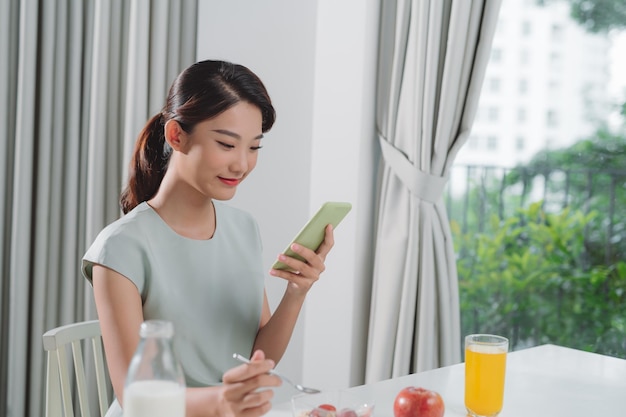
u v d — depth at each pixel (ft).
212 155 3.99
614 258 10.89
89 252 4.13
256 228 4.95
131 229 4.19
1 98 7.32
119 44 8.01
